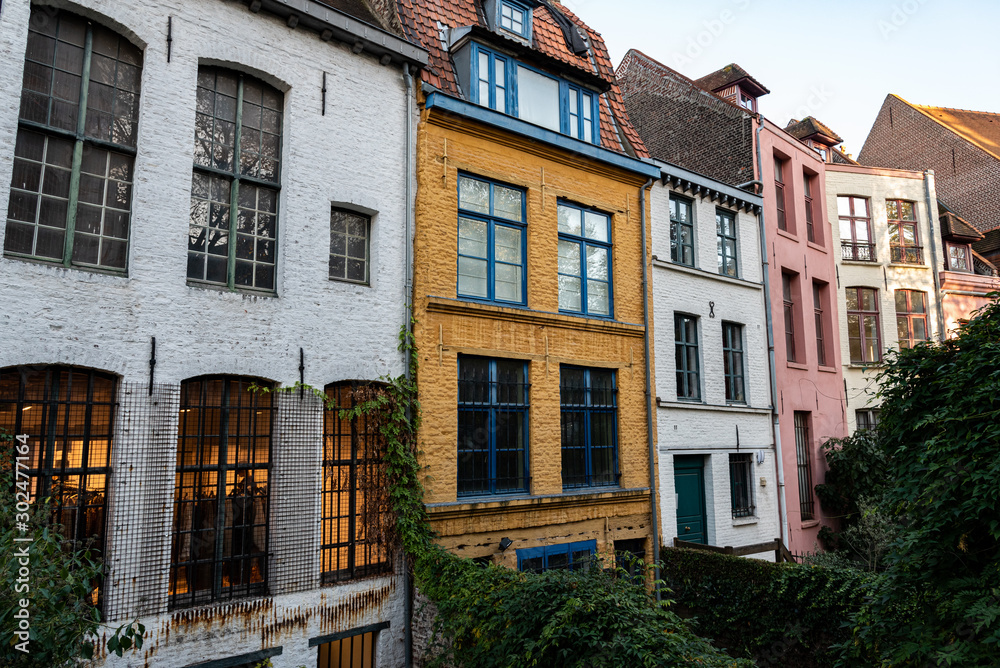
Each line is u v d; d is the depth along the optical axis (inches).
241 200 341.4
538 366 440.8
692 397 554.3
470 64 434.9
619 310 495.8
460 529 385.7
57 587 209.3
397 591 361.4
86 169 296.2
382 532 363.9
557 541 432.5
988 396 233.5
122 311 289.0
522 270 449.1
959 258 891.4
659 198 551.5
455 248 409.7
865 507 576.1
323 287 354.6
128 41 313.3
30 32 287.1
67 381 278.7
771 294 640.4
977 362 244.2
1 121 266.7
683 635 253.4
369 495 363.9
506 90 454.0
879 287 792.9
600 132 518.6
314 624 329.7
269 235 349.1
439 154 409.1
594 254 494.3
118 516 279.6
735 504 575.8
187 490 305.7
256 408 330.0
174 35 317.4
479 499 398.9
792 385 650.8
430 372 387.5
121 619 275.6
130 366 288.7
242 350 322.0
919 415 262.8
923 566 247.8
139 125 304.3
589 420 471.5
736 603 418.6
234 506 319.0
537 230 452.8
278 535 324.5
